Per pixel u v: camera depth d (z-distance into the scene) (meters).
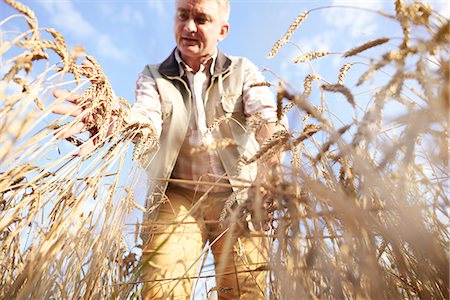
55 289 1.22
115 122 1.57
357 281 0.81
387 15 0.80
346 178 0.92
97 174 1.36
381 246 0.91
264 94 1.86
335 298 0.86
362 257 0.76
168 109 1.91
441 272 0.73
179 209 1.68
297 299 0.88
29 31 1.00
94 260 1.31
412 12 0.75
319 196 0.86
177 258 1.50
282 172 0.93
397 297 0.80
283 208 0.99
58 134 1.25
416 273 0.84
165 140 1.85
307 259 0.89
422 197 0.86
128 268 1.58
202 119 1.86
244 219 1.07
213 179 1.68
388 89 0.75
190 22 1.89
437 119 0.67
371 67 0.74
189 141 1.83
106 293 1.38
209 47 1.93
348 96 0.82
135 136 1.69
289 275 0.92
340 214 0.82
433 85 0.67
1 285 1.17
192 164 1.76
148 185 1.76
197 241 1.59
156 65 2.12
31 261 1.05
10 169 1.08
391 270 0.96
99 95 1.42
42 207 1.25
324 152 0.92
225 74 1.98
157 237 1.54
